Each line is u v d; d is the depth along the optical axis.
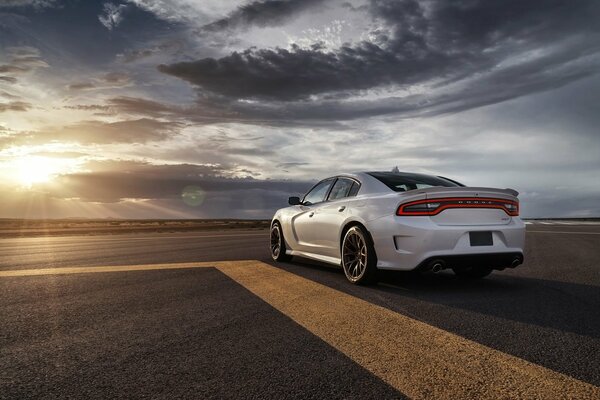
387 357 2.32
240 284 4.57
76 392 1.91
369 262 4.41
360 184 5.04
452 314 3.26
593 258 6.98
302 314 3.26
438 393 1.88
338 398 1.83
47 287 4.47
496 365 2.20
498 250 4.26
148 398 1.85
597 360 2.27
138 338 2.70
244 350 2.45
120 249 9.39
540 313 3.29
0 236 19.72
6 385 2.00
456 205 4.20
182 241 12.31
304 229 5.88
